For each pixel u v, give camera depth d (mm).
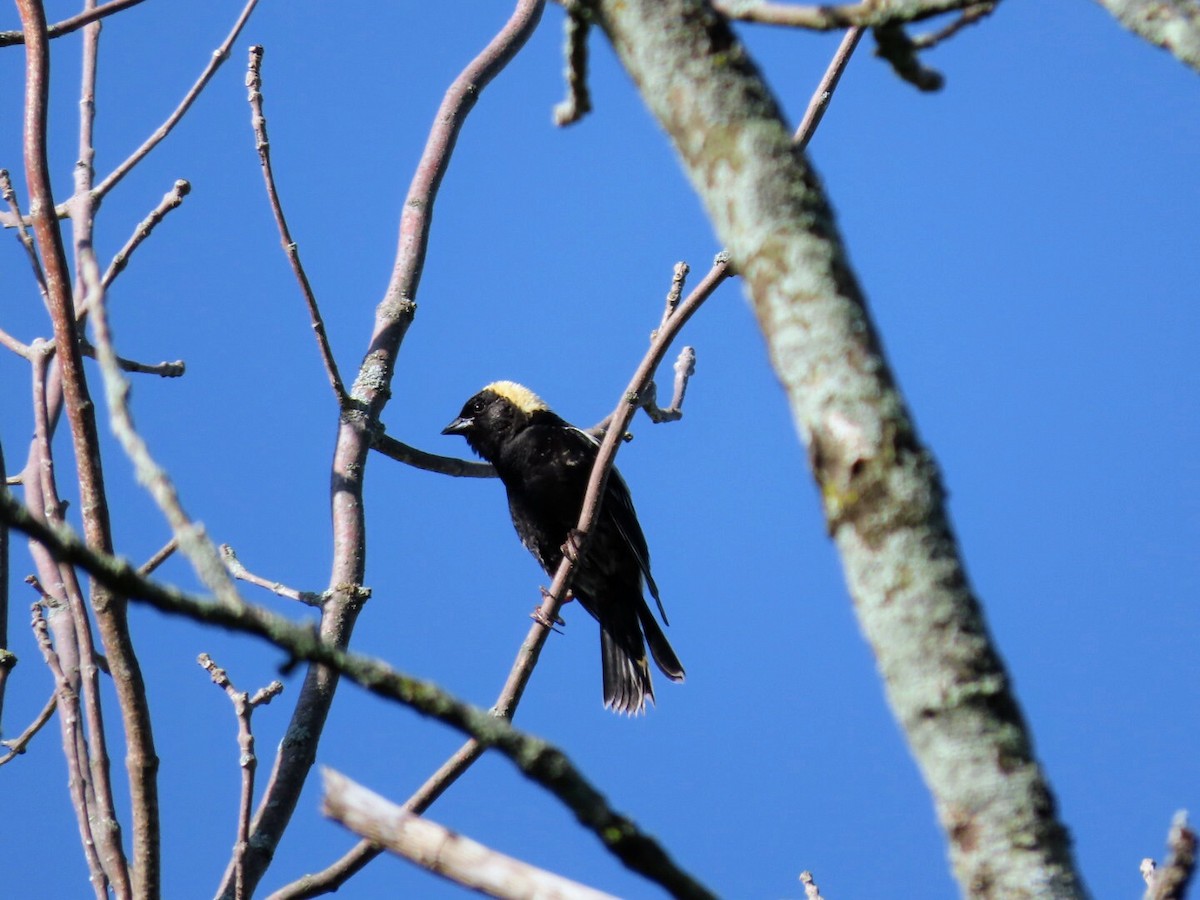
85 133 11516
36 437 10453
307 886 8000
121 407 5004
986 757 3602
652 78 4430
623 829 3969
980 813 3568
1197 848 3982
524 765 4000
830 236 4113
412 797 9094
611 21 4570
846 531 3836
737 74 4344
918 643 3697
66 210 11016
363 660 4078
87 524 8484
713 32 4422
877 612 3760
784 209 4125
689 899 3938
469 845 4145
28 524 3875
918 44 5867
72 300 8703
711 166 4266
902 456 3830
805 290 4023
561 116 6266
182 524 4695
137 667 8234
